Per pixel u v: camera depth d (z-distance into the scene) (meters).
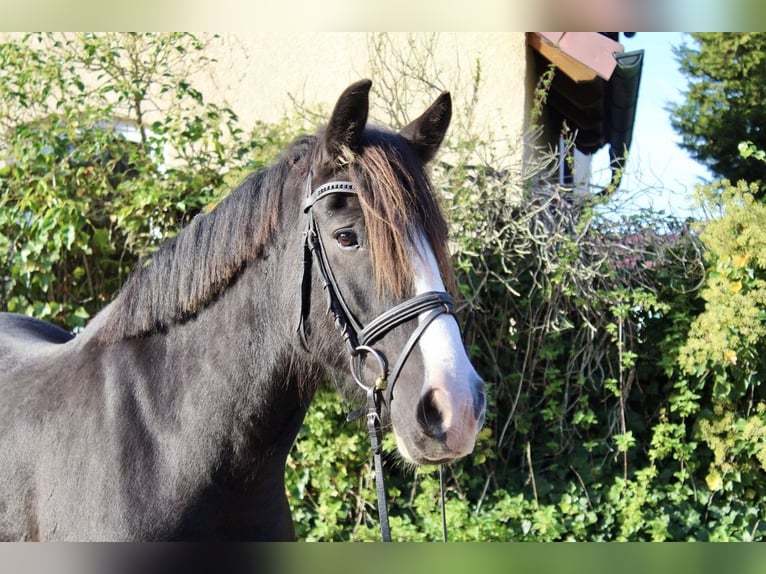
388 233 1.81
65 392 2.14
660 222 4.16
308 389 2.06
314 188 1.97
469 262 3.96
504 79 5.89
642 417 4.19
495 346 4.11
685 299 4.07
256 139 4.54
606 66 5.54
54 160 4.20
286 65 6.75
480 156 4.24
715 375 3.95
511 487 4.12
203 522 1.96
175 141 4.38
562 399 4.11
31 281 4.26
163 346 2.10
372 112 5.47
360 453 4.04
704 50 11.99
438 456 1.68
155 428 2.00
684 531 4.00
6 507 2.10
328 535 4.06
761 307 3.88
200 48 5.00
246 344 2.04
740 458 4.02
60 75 4.65
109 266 4.41
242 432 2.01
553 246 4.00
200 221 2.18
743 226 3.88
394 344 1.79
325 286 1.89
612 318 4.06
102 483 1.93
